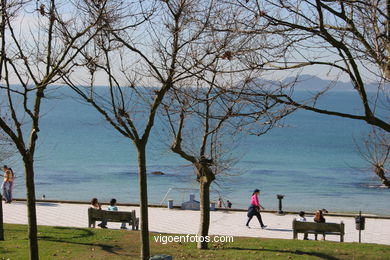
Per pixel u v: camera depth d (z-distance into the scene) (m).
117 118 12.24
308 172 65.12
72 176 59.69
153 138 83.69
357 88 7.96
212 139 15.79
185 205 26.17
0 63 10.94
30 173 11.66
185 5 11.58
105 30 10.98
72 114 174.88
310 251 15.16
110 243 15.90
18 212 24.06
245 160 74.62
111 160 73.31
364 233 21.61
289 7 8.06
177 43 11.70
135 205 27.14
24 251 14.31
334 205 46.00
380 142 11.86
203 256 14.70
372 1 7.99
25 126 90.94
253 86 9.86
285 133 121.69
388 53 7.82
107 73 11.83
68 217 23.16
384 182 10.59
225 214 25.22
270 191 51.91
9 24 10.90
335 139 108.12
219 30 8.57
